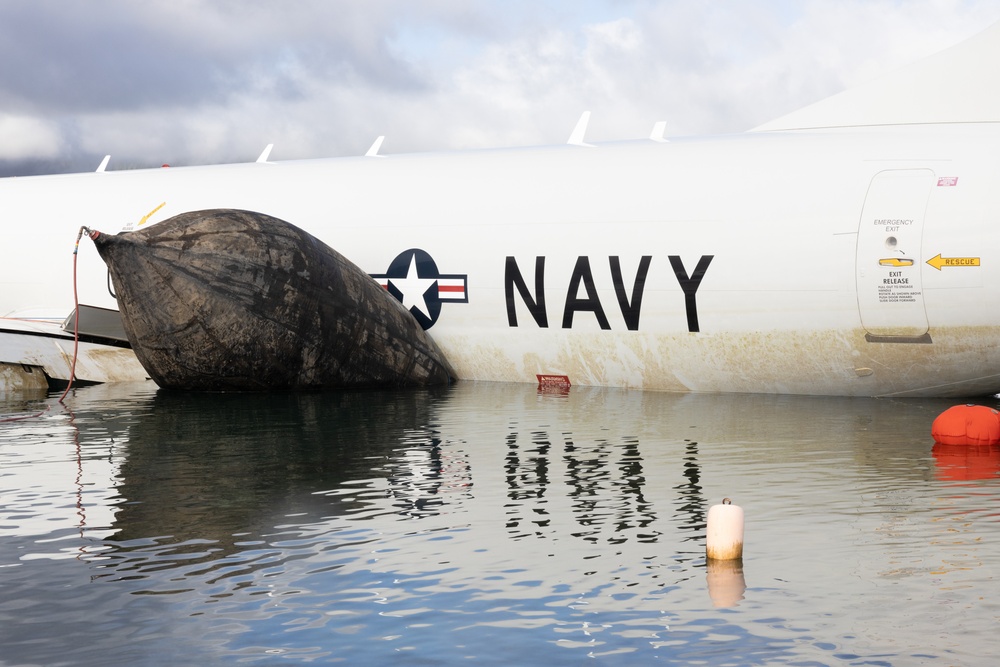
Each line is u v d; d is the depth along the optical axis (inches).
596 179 804.6
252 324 743.7
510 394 757.3
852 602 270.4
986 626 252.8
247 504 386.3
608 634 252.1
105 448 515.5
